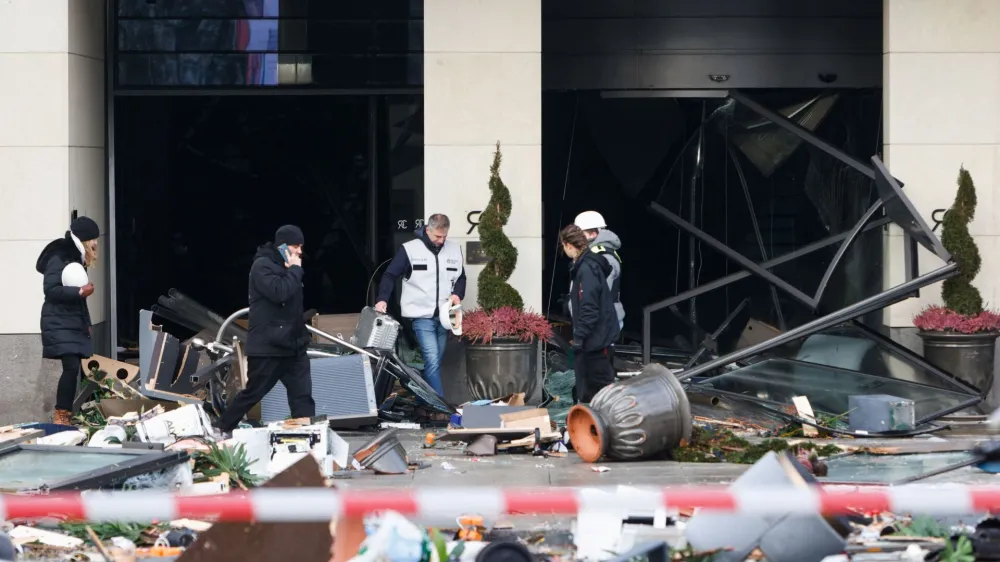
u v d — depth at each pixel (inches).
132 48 2134.6
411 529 921.5
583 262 1640.0
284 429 1405.0
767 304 2308.1
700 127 2301.9
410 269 1905.8
